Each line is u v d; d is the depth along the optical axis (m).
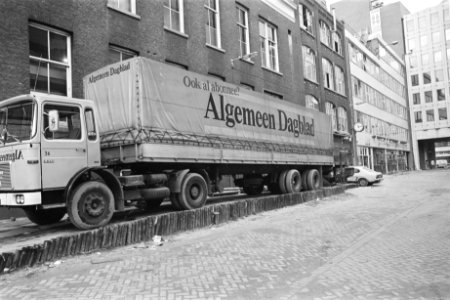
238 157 12.09
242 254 7.13
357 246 7.75
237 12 21.72
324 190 16.66
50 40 12.13
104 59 13.51
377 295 4.93
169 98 9.80
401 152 58.28
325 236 8.76
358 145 39.69
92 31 13.18
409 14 64.81
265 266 6.35
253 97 13.43
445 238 8.23
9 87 10.62
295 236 8.75
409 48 64.69
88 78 10.11
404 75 63.19
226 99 12.00
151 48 15.47
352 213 12.20
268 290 5.19
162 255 7.05
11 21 10.82
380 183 27.80
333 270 6.11
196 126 10.59
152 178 9.23
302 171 17.14
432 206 13.62
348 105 37.69
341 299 4.81
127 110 9.13
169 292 5.11
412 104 64.06
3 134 7.50
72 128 7.86
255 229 9.55
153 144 9.06
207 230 9.46
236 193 17.30
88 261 6.64
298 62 27.17
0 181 7.44
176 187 9.85
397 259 6.70
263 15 23.50
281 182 15.41
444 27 61.53
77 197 7.52
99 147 8.34
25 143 7.13
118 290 5.21
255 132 13.27
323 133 18.52
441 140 68.38
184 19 17.59
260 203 12.35
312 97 30.14
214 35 19.69
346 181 24.67
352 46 41.12
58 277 5.84
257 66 22.34
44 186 7.23
